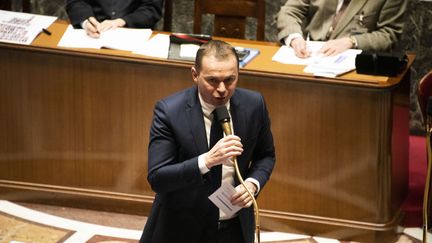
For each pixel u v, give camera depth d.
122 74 14.46
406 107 15.09
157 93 14.41
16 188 15.37
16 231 14.25
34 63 14.78
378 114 13.52
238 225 9.52
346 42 14.98
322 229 14.23
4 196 15.47
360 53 13.78
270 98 13.91
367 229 14.02
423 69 19.34
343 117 13.70
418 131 19.67
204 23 20.47
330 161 13.95
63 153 15.11
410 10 19.06
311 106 13.77
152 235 9.63
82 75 14.64
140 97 14.51
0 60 14.90
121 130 14.76
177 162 9.27
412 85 19.52
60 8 20.64
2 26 15.19
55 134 15.04
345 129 13.73
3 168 15.43
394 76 13.65
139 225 14.70
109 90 14.61
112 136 14.81
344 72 13.65
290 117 13.92
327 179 14.04
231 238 9.52
